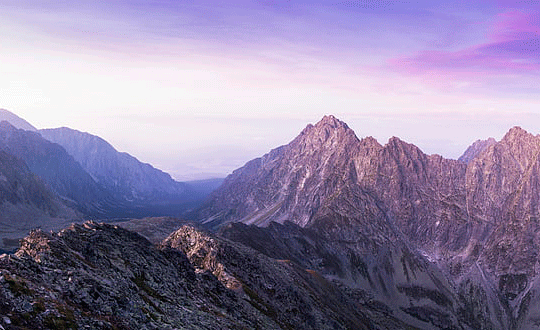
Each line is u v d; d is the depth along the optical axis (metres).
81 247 53.75
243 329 63.12
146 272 60.12
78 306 37.34
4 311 30.33
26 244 47.78
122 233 68.75
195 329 50.16
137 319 42.53
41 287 36.16
